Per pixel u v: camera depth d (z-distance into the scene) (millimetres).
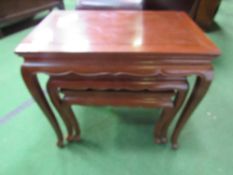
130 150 1162
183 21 1087
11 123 1314
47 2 2617
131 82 902
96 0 1552
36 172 1062
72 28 986
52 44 832
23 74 858
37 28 980
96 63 822
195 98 931
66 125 1121
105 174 1052
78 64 826
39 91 936
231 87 1603
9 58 1967
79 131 1183
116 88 923
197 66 824
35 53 792
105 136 1243
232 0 3361
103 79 901
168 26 1022
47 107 1007
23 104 1460
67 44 833
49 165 1092
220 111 1398
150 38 895
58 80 916
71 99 987
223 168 1073
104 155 1138
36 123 1317
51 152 1153
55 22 1050
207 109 1411
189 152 1148
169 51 783
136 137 1235
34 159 1119
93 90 965
